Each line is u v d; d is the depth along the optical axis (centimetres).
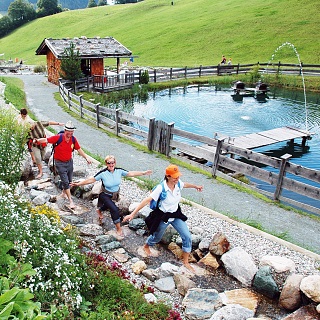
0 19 10638
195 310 491
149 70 3819
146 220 596
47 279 438
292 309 509
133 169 1149
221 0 7450
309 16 5147
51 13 11738
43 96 2528
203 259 620
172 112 2389
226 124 2102
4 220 453
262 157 988
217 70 3791
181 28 6088
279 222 840
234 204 929
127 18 8200
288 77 3525
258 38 4903
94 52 3028
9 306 322
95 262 534
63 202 807
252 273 567
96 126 1720
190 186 590
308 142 1806
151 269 585
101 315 419
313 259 619
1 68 4278
